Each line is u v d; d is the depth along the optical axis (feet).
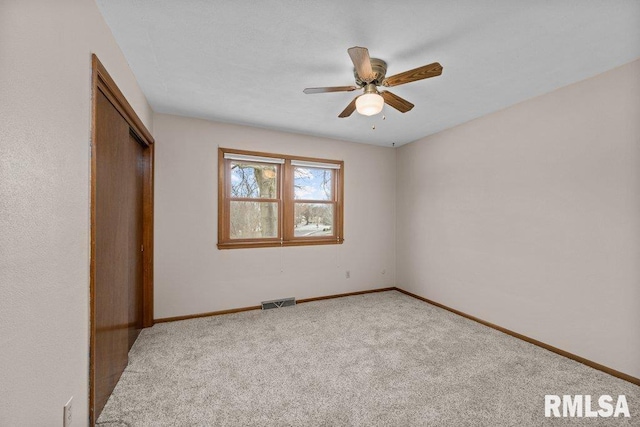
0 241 2.65
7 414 2.76
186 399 5.83
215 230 10.80
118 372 6.40
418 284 13.20
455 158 11.28
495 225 9.65
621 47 5.98
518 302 8.89
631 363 6.48
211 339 8.64
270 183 12.17
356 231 13.82
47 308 3.44
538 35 5.63
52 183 3.53
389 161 14.67
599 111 7.05
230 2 4.78
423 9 4.92
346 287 13.56
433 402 5.75
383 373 6.81
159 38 5.80
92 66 4.64
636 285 6.42
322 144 12.98
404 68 6.90
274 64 6.81
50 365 3.50
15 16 2.85
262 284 11.66
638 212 6.40
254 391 6.10
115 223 6.14
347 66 6.89
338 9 4.93
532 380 6.54
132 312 8.21
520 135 8.87
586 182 7.29
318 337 8.82
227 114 10.11
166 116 10.03
